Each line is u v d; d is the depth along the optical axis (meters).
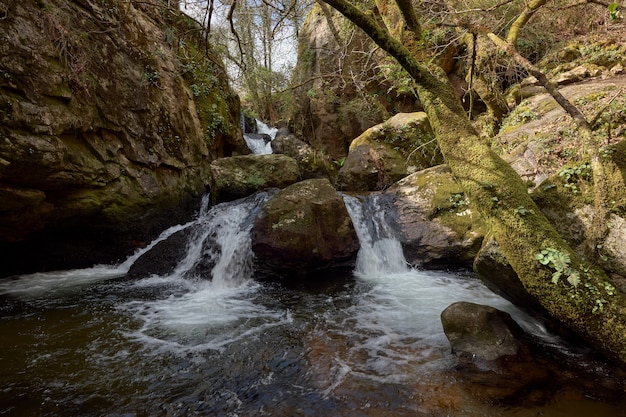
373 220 6.66
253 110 17.78
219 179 8.00
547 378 2.72
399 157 8.38
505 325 3.16
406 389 2.73
